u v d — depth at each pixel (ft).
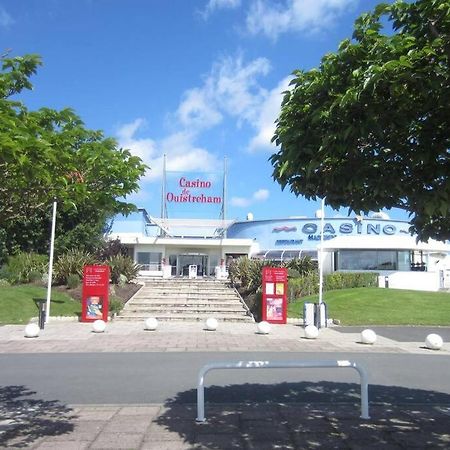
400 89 12.93
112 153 18.20
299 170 16.05
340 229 185.47
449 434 20.40
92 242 106.93
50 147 14.30
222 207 142.82
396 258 130.93
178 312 79.20
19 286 85.87
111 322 70.85
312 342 52.95
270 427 21.35
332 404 25.81
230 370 36.32
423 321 72.33
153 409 24.64
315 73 15.11
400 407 25.18
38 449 18.53
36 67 17.15
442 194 13.53
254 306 79.00
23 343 50.11
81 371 35.53
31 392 29.04
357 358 42.83
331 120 14.34
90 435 20.31
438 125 15.14
